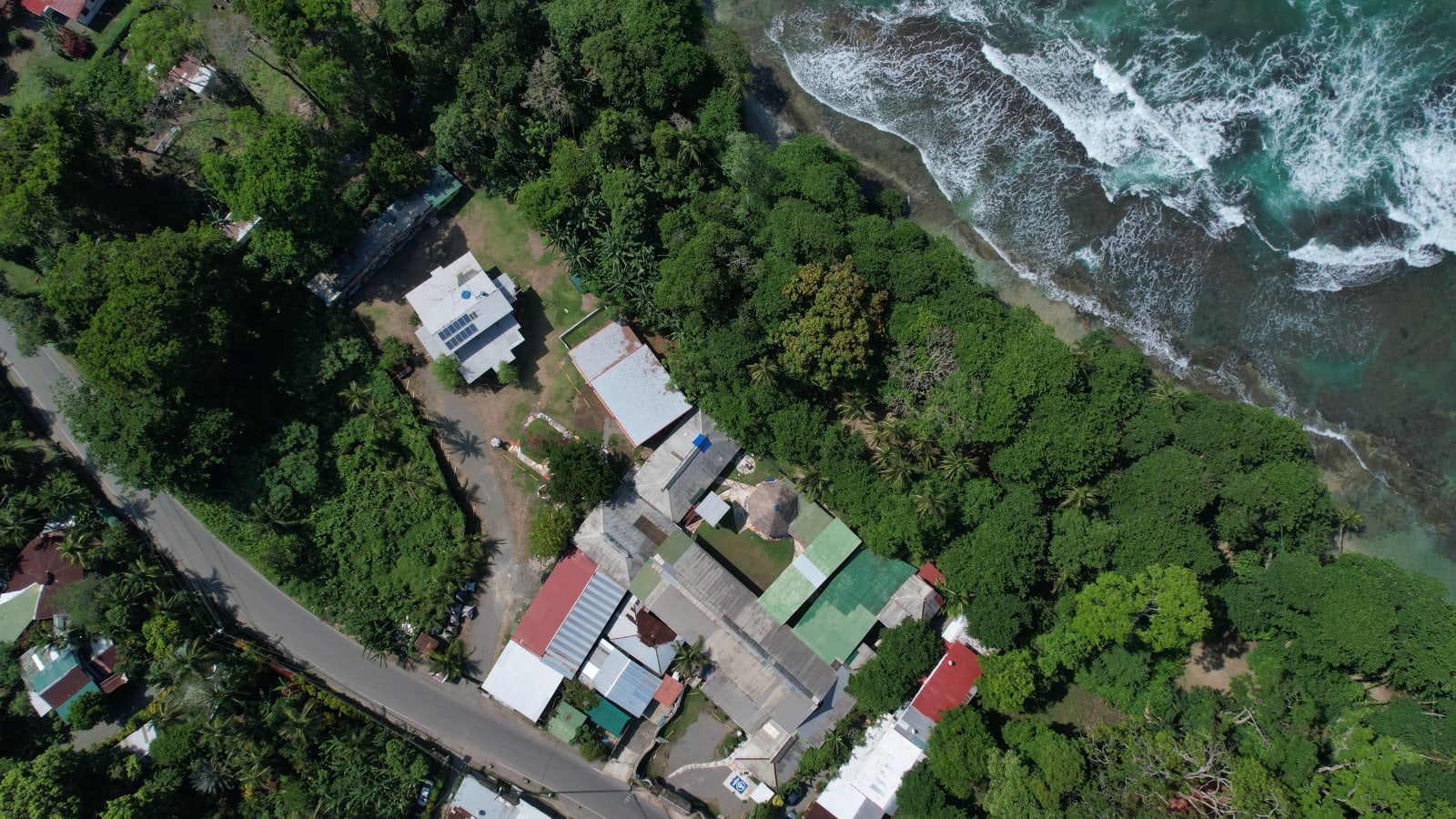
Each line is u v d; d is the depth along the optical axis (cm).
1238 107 8138
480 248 8112
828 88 8662
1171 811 6178
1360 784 6075
